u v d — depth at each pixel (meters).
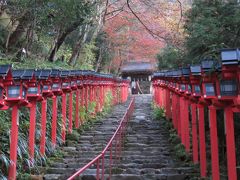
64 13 10.59
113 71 33.88
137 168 8.07
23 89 6.45
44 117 8.21
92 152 9.45
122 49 29.28
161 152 9.70
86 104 13.92
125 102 25.39
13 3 10.06
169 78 11.63
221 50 4.53
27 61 11.14
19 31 11.96
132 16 24.20
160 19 16.58
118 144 9.15
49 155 8.65
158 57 18.77
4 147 6.80
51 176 7.07
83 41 17.50
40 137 8.20
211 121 6.27
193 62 8.70
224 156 8.70
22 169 7.10
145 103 24.12
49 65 12.30
